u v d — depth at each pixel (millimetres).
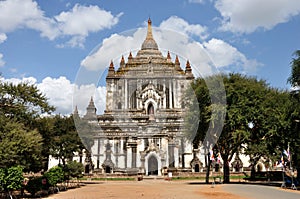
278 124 38562
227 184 41094
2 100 37125
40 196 28984
